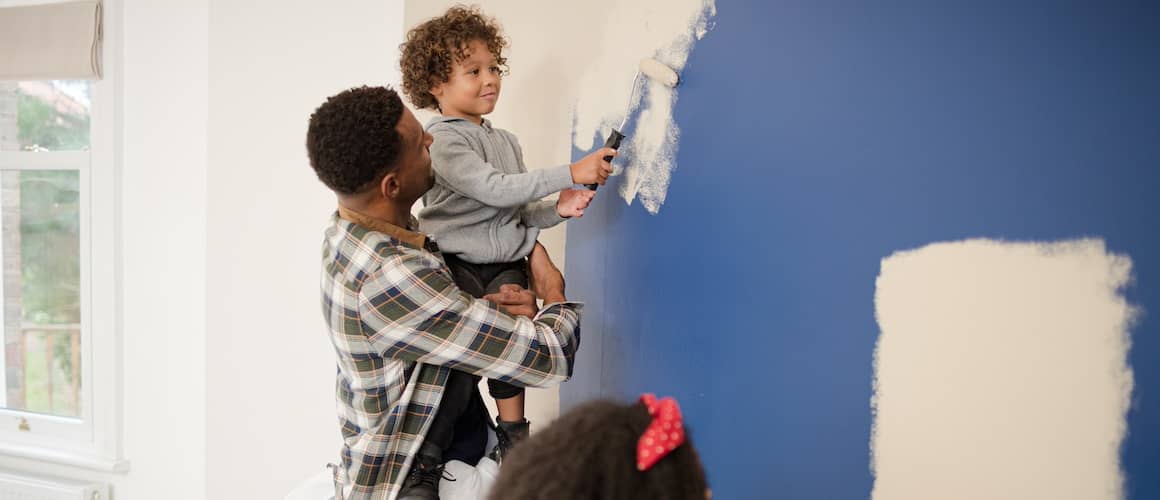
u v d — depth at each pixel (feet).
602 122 5.56
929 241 4.61
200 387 8.23
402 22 6.48
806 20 4.90
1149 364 4.14
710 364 5.19
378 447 4.10
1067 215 4.31
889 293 4.71
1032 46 4.38
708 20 5.16
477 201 4.64
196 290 8.18
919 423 4.65
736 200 5.10
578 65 5.65
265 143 7.05
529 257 5.04
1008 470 4.46
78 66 8.27
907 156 4.66
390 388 4.09
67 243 8.86
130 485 8.65
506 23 5.90
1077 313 4.29
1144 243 4.15
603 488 2.10
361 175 3.82
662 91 5.32
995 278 4.47
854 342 4.80
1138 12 4.17
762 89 5.01
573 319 4.49
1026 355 4.41
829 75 4.84
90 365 8.73
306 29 6.86
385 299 3.84
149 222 8.36
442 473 4.34
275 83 6.98
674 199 5.30
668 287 5.33
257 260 7.13
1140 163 4.16
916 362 4.65
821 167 4.87
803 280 4.92
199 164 8.08
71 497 8.54
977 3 4.50
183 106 8.13
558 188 4.43
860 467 4.80
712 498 5.17
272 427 7.13
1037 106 4.37
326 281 4.07
